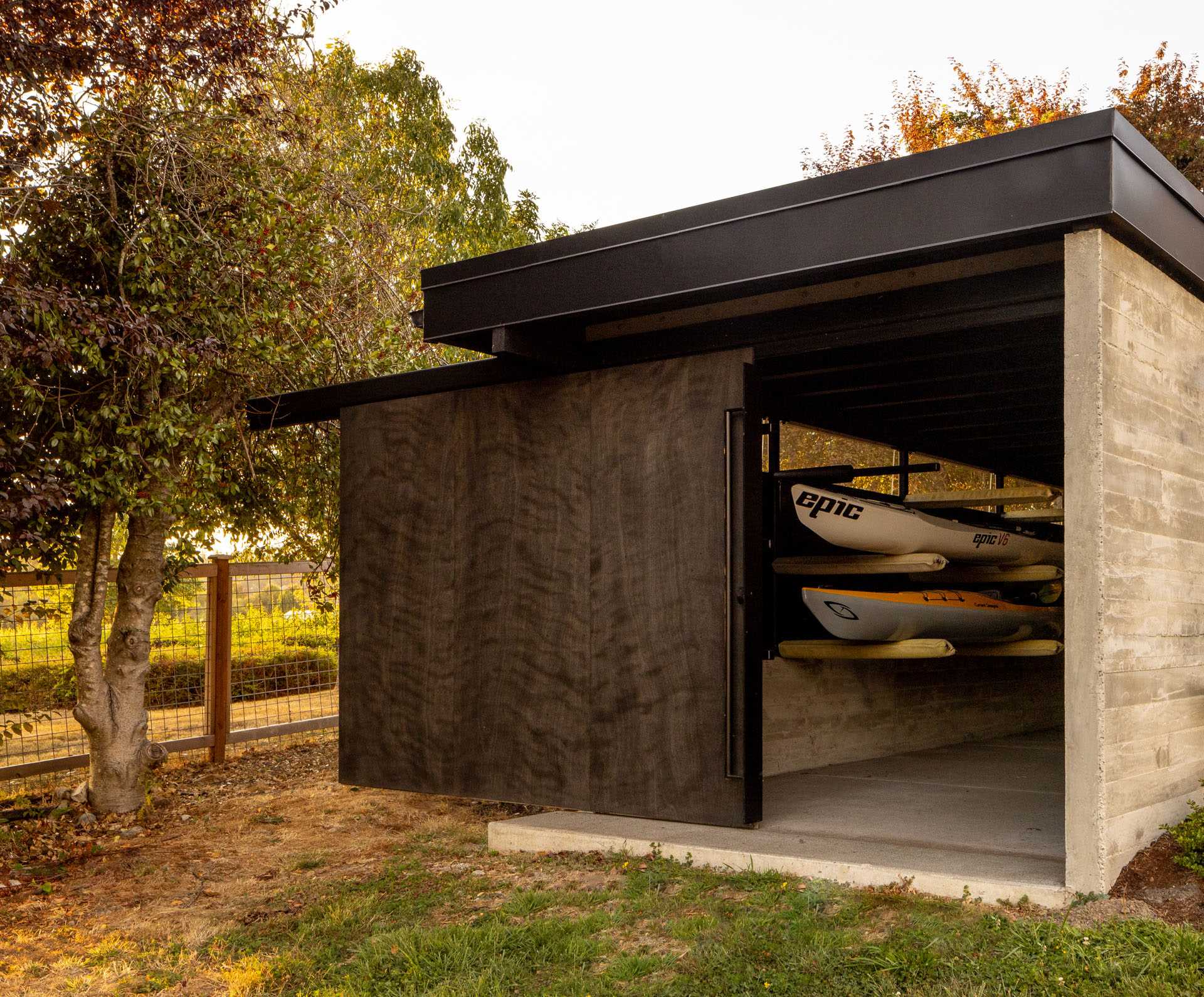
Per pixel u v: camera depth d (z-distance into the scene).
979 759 8.07
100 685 6.96
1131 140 3.88
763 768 6.86
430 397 6.52
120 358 6.59
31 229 6.71
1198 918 3.60
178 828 6.67
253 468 7.64
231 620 8.96
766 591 7.30
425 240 11.58
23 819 6.81
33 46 6.24
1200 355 5.01
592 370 5.78
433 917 4.50
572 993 3.56
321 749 9.40
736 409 5.19
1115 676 3.92
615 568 5.59
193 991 3.88
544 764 5.79
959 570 8.90
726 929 3.92
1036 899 3.92
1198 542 4.87
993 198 3.96
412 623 6.47
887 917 3.93
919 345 5.63
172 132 7.24
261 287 7.33
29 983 4.02
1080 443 3.89
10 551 6.39
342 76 15.84
